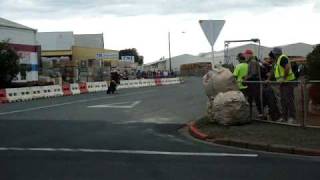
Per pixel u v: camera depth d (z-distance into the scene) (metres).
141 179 9.11
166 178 9.17
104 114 20.80
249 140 13.00
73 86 41.00
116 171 9.80
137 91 40.66
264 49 43.19
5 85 41.69
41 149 12.44
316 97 16.86
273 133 13.79
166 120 18.59
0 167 10.27
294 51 56.03
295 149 11.85
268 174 9.46
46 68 58.97
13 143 13.41
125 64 80.50
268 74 17.84
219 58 58.12
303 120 14.45
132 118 19.30
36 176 9.40
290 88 15.05
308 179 9.02
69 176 9.38
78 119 19.02
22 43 49.97
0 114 21.38
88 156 11.46
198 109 22.59
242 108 15.36
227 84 16.33
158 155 11.56
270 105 15.66
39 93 35.97
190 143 13.40
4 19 51.69
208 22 17.36
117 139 14.03
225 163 10.59
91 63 62.06
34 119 19.14
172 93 35.56
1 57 40.72
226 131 14.43
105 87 46.94
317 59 18.97
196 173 9.59
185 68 110.25
